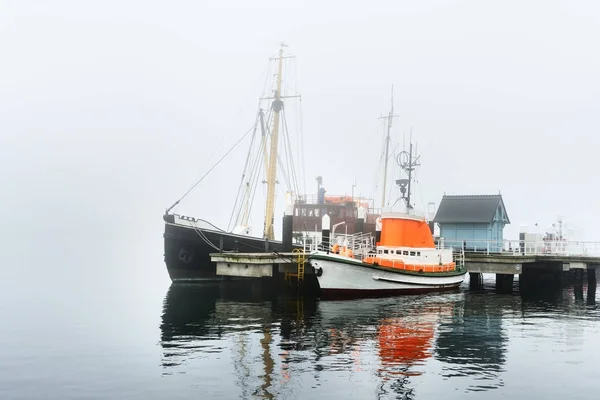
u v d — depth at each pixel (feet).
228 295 117.60
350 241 147.23
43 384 48.08
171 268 138.00
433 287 124.88
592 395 46.62
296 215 163.84
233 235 139.23
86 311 91.91
